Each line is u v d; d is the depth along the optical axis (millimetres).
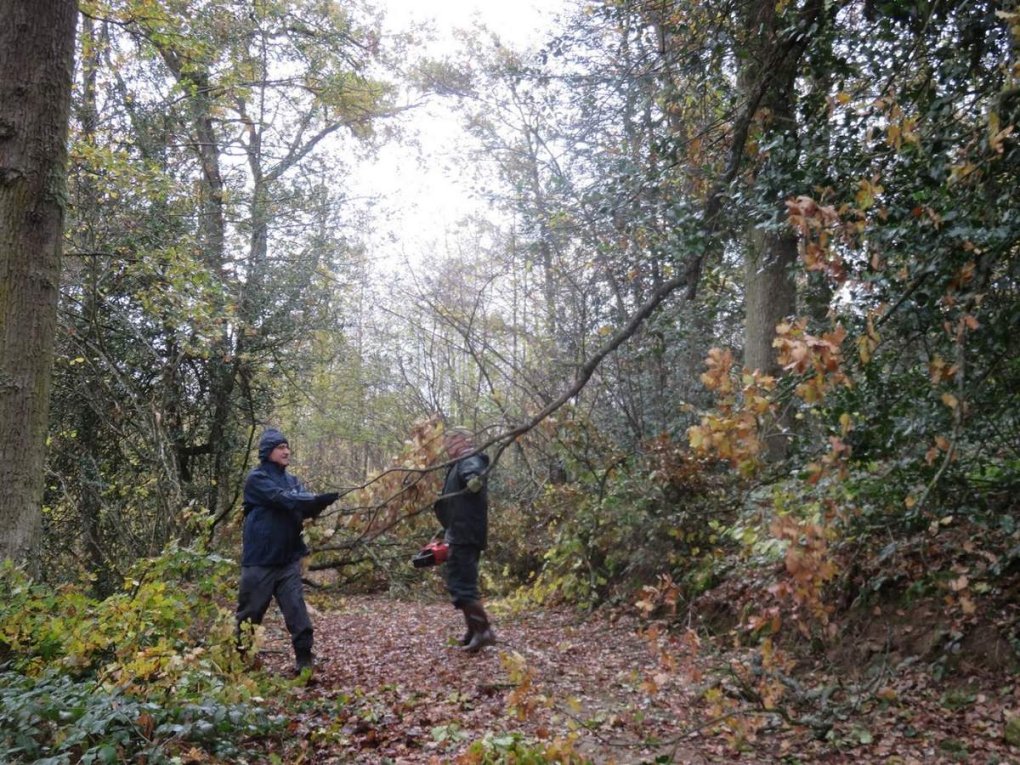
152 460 10562
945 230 4609
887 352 5148
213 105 15547
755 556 6836
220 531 9320
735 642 6184
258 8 14047
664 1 8312
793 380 4672
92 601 5152
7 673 4336
